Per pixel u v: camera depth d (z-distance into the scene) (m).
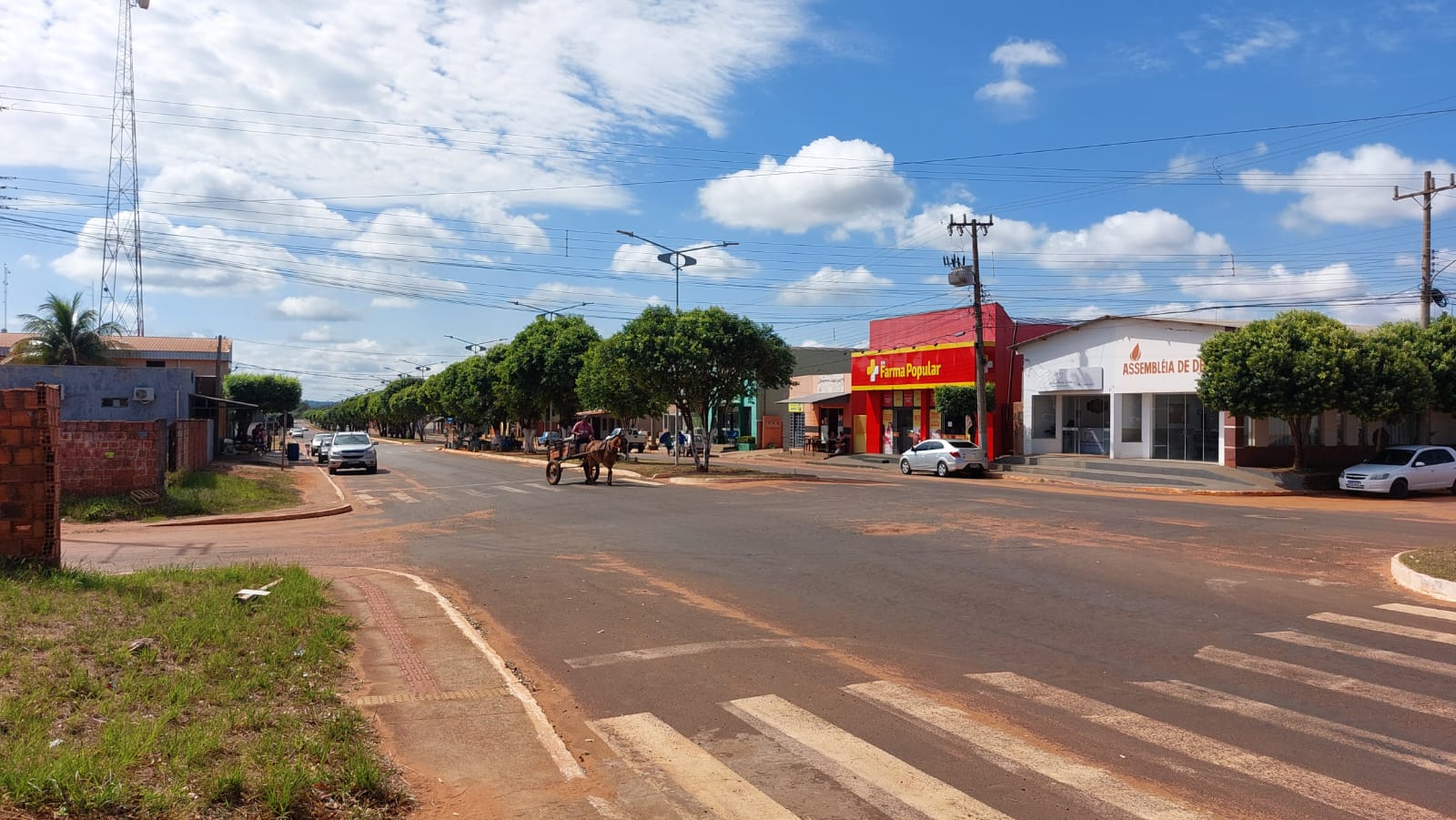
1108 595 10.60
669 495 24.38
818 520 18.20
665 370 30.78
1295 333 28.47
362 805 4.65
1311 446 33.25
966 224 36.25
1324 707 6.46
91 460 20.52
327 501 24.27
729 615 9.63
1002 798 4.90
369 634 8.37
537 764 5.39
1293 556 13.49
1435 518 19.75
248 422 68.12
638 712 6.48
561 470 29.30
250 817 4.24
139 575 9.70
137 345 58.56
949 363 42.44
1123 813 4.70
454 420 77.81
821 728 6.08
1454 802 4.82
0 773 4.17
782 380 32.88
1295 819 4.61
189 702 5.72
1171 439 34.28
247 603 8.60
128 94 48.28
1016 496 23.70
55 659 6.25
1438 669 7.46
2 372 29.39
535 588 11.30
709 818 4.70
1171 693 6.82
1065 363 37.88
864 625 9.14
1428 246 31.48
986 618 9.45
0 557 9.41
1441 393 30.28
